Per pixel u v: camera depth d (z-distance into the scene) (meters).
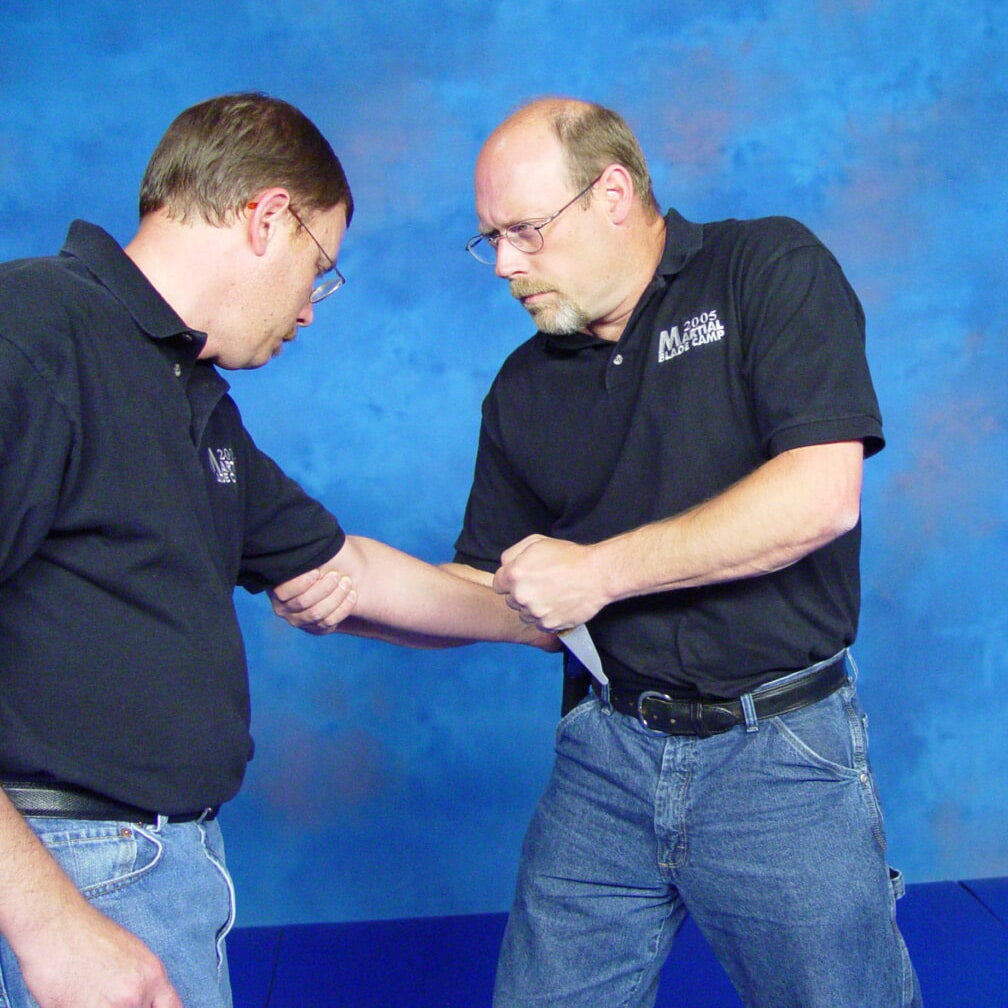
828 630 1.62
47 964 1.09
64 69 3.02
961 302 3.12
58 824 1.20
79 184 3.03
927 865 3.20
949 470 3.14
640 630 1.65
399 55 3.08
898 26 3.10
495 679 3.14
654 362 1.65
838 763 1.58
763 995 1.64
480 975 2.77
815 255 1.57
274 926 3.06
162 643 1.26
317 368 3.10
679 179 3.10
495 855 3.15
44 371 1.14
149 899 1.24
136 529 1.23
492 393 1.91
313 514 1.76
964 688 3.18
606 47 3.08
